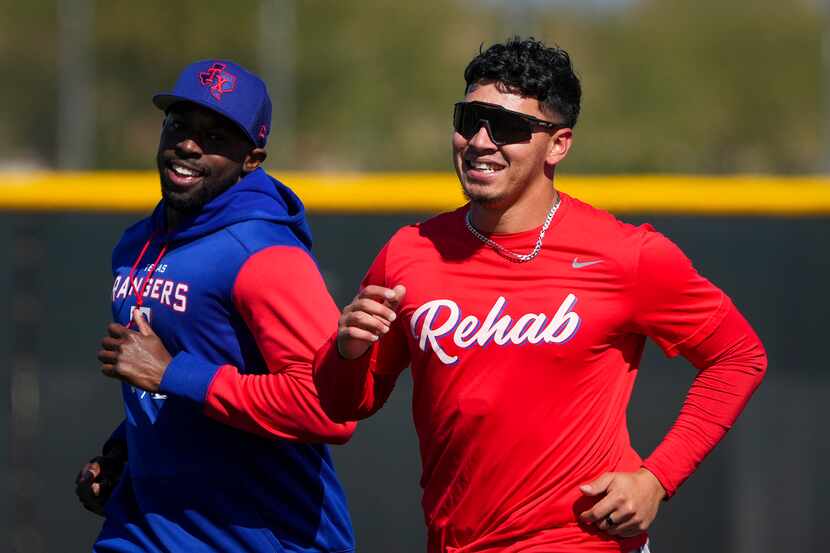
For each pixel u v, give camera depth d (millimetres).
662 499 11930
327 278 20844
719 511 20391
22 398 21594
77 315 21609
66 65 79062
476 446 11734
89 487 14422
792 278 20266
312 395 12430
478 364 11680
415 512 20594
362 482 20734
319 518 13500
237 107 12961
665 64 105812
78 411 21500
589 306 11617
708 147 100875
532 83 11609
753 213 20312
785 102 105062
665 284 11750
